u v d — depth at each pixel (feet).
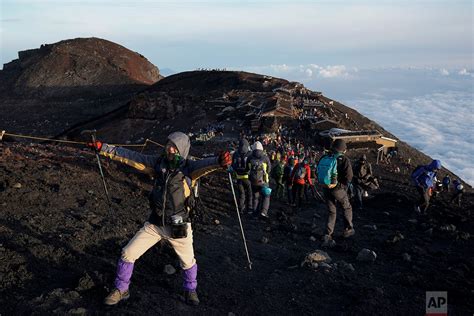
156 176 17.34
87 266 20.63
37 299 16.62
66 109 638.12
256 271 23.95
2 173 31.94
